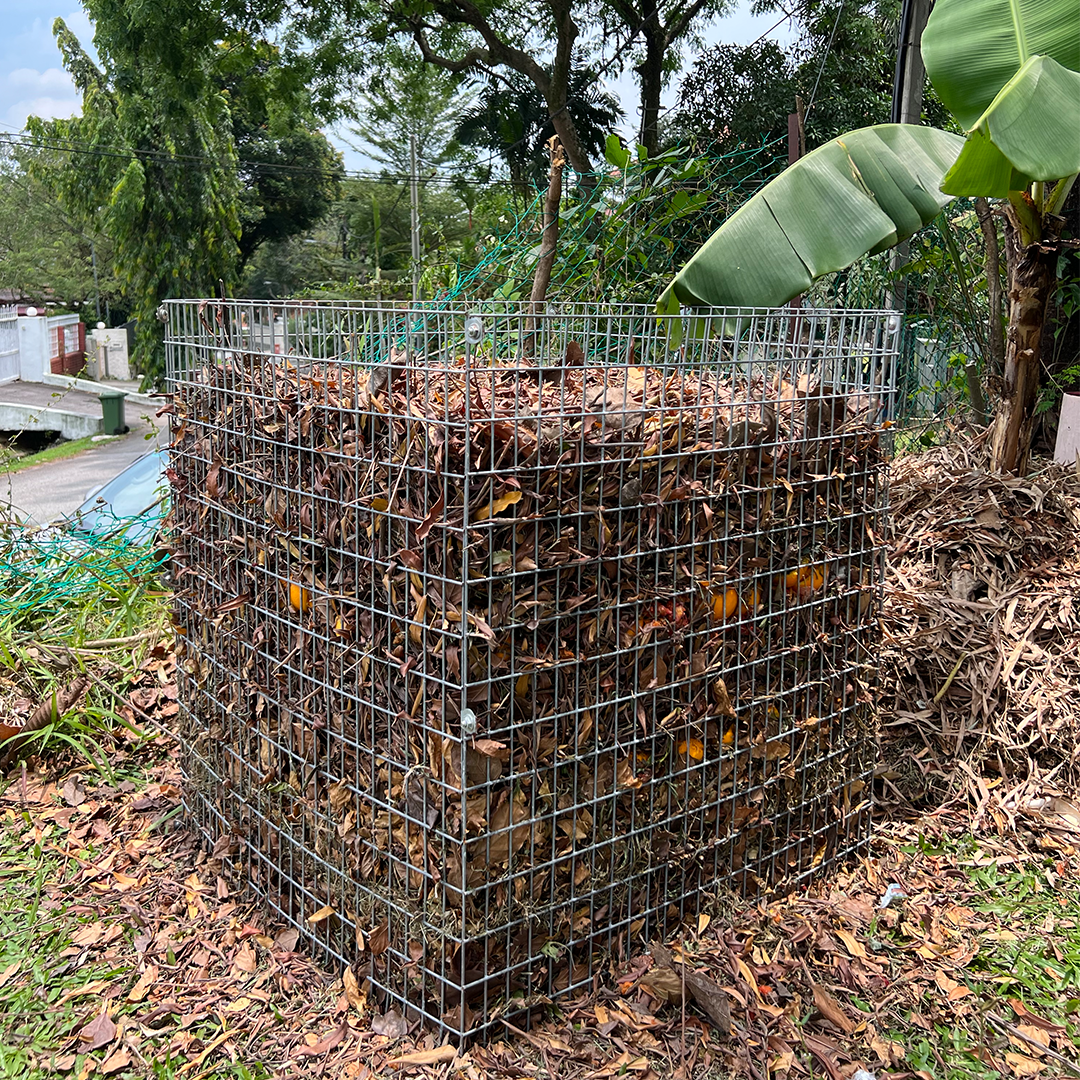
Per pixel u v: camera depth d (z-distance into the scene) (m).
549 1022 2.22
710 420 2.38
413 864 2.13
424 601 1.99
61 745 3.70
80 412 20.12
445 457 1.89
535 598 2.04
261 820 2.63
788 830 2.77
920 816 3.21
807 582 2.69
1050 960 2.49
